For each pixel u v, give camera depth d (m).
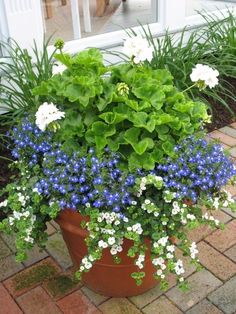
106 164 1.51
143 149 1.50
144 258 1.57
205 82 1.68
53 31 3.42
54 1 3.44
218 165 1.61
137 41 1.67
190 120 1.66
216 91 3.27
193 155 1.57
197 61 3.18
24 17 2.95
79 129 1.59
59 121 1.65
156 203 1.51
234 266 1.99
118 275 1.71
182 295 1.85
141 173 1.51
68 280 1.94
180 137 1.60
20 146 1.72
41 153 1.71
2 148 2.75
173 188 1.53
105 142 1.53
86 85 1.55
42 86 1.68
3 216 2.25
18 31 2.96
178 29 3.81
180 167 1.54
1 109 2.91
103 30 3.59
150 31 3.35
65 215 1.59
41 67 2.73
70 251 1.80
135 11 3.88
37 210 1.58
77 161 1.53
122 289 1.78
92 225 1.46
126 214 1.50
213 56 3.30
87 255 1.58
